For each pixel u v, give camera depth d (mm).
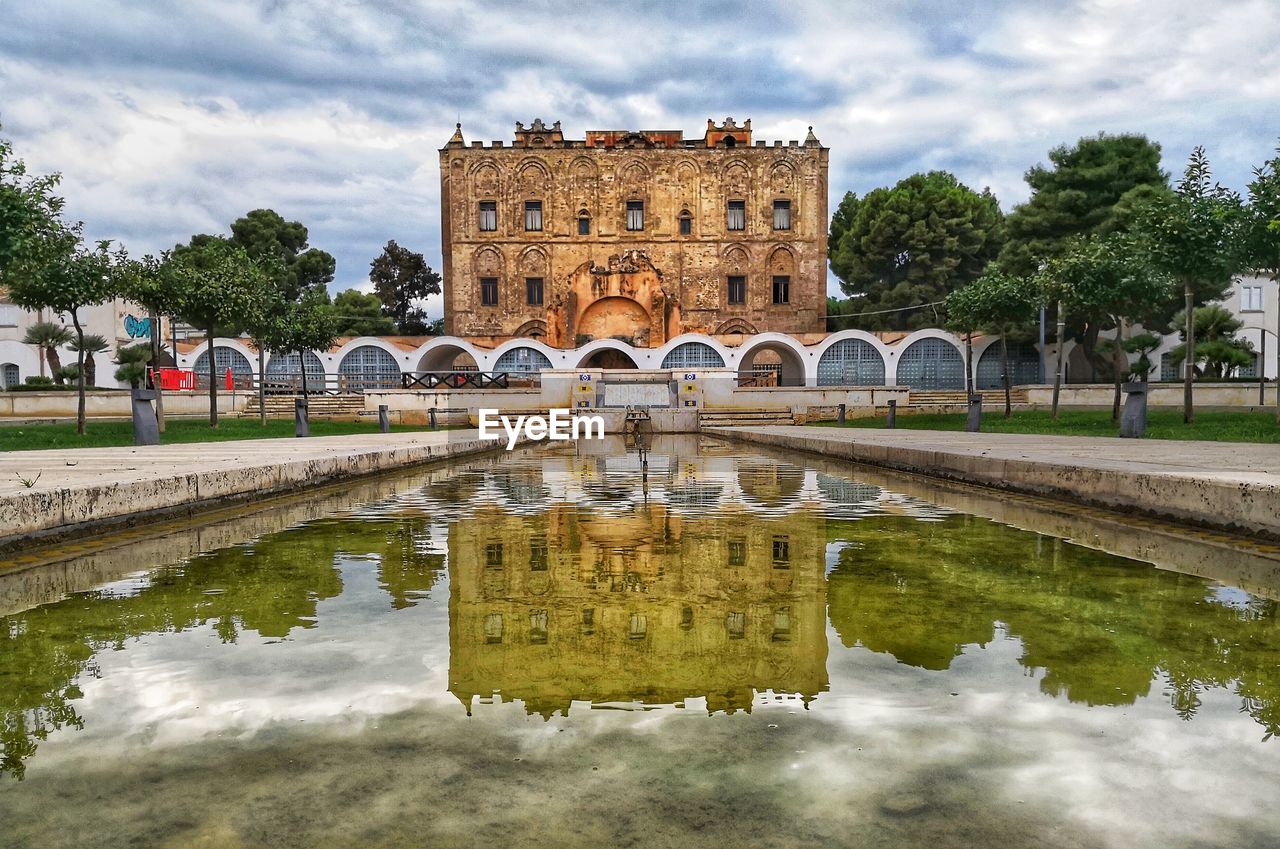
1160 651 2455
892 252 49719
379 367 37656
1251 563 4016
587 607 3045
